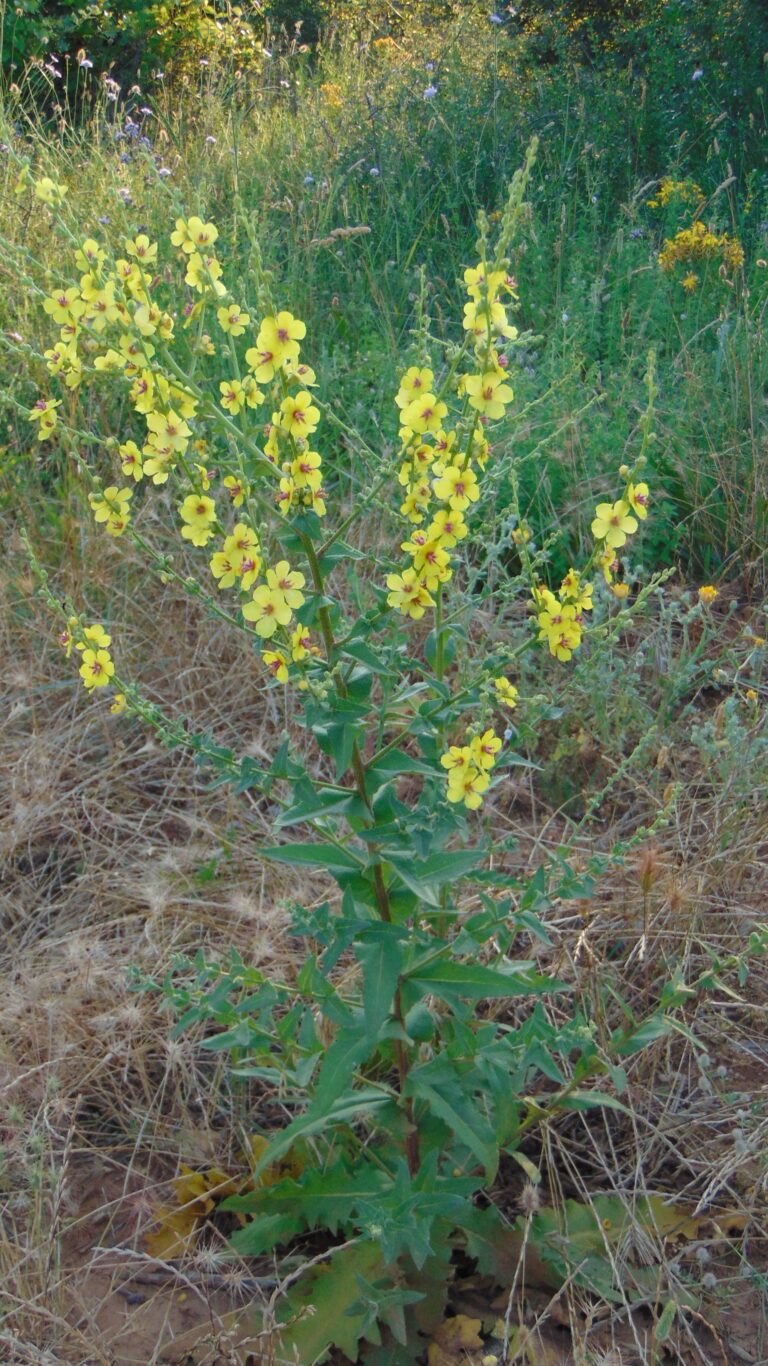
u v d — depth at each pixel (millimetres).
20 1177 2447
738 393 4656
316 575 1897
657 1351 2135
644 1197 2387
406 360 4805
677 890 2760
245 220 1745
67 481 4246
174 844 3348
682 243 5672
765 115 7449
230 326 1916
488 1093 2232
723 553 4406
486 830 3252
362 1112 2383
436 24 10398
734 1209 2371
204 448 1861
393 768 1953
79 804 3430
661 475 4484
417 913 2180
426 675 2080
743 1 7902
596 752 3525
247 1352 2098
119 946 2928
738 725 3270
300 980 2041
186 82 9180
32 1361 2020
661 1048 2635
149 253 1896
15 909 3117
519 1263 2078
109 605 3912
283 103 8703
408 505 1898
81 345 1914
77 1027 2662
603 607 3721
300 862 1985
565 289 5555
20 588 3836
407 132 7195
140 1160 2564
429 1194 1963
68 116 8008
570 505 4082
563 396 4461
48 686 3619
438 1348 2139
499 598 4004
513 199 1718
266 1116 2633
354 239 6051
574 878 2205
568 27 9484
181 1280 2309
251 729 3666
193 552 4062
